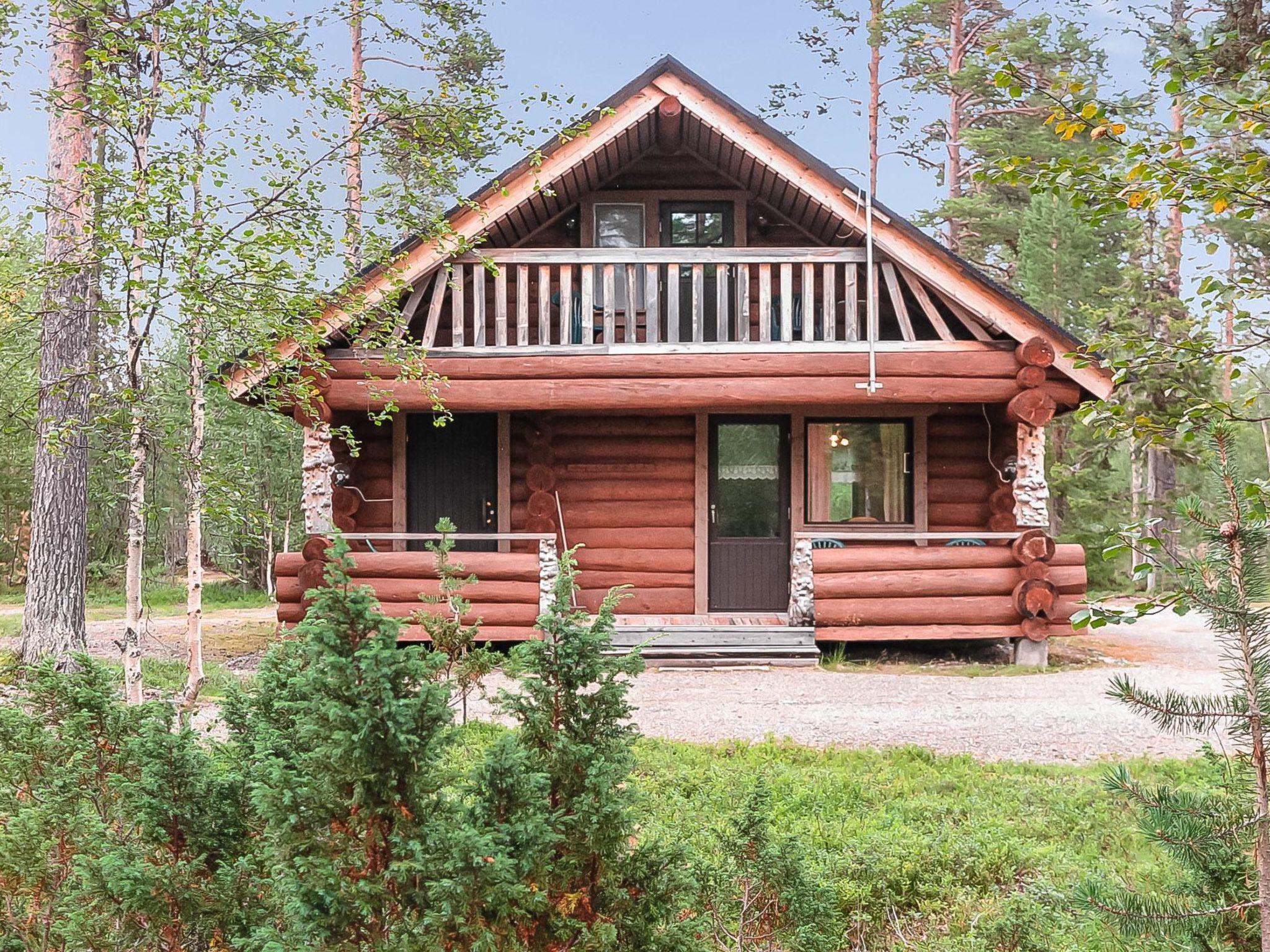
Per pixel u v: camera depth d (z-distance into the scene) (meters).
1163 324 20.73
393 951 2.33
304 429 11.90
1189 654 12.85
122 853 2.79
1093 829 5.79
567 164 11.39
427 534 13.29
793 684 10.84
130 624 6.47
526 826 2.46
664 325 13.52
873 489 13.48
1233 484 2.77
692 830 5.53
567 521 13.48
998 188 28.22
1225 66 7.69
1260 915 2.93
